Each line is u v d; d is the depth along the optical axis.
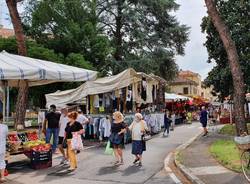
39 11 40.56
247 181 10.12
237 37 29.02
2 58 13.57
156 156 16.06
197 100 53.53
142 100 23.94
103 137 20.91
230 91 32.41
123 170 12.62
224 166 12.59
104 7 48.91
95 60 41.06
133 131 13.72
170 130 31.39
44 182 10.73
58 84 37.16
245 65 28.84
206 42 32.00
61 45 39.59
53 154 15.96
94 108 22.62
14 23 21.19
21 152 12.96
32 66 13.49
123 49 48.28
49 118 15.80
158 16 48.69
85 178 11.27
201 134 27.39
